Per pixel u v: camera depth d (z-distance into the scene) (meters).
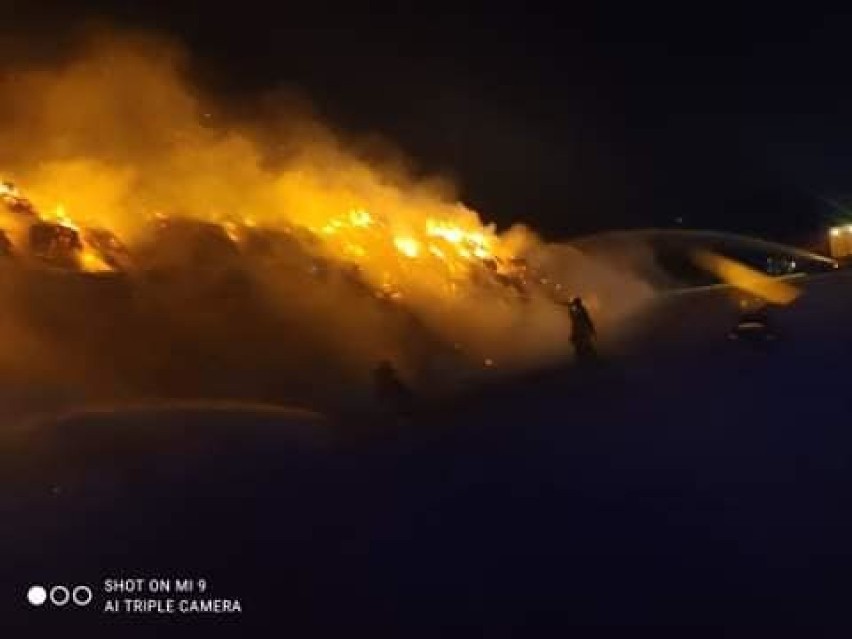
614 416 12.61
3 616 6.52
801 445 9.28
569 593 5.98
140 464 11.59
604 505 8.00
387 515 8.71
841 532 6.46
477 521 8.05
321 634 5.85
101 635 6.16
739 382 14.09
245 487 10.51
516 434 12.16
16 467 11.07
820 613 5.16
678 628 5.21
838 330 18.97
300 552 7.71
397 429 13.77
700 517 7.25
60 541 8.46
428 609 6.06
